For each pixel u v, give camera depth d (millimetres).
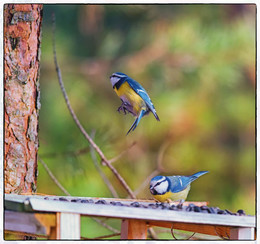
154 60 14367
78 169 9211
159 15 14609
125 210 5055
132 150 12445
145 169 12648
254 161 13977
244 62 14180
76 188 10281
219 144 13984
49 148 11961
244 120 14102
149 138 13242
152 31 14609
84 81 14188
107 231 10516
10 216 4945
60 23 14555
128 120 12781
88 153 9367
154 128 13336
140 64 14367
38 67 6922
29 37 6770
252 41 14258
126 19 14914
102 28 14906
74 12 14617
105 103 13977
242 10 14250
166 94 14047
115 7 14664
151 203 6363
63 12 14547
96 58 14555
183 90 14125
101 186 10523
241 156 13984
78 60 14383
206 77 14102
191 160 13562
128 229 6426
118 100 14047
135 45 14609
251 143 14000
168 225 6465
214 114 14023
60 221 4777
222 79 14078
